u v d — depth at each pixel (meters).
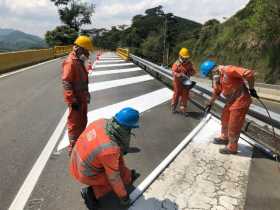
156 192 4.21
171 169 4.87
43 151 5.46
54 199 4.03
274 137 5.25
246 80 4.99
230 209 3.88
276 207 3.95
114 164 3.43
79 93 5.16
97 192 3.80
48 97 9.64
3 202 3.94
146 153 5.40
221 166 4.99
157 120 7.34
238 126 5.24
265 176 4.70
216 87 5.77
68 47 37.34
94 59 25.59
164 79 12.91
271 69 31.45
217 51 42.03
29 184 4.36
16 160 5.10
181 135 6.32
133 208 3.86
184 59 7.66
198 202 4.01
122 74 14.91
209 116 7.53
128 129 3.52
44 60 24.75
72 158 3.81
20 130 6.52
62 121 7.14
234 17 45.53
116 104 8.77
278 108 12.64
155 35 109.25
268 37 32.66
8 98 9.45
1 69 15.41
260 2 32.28
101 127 3.64
